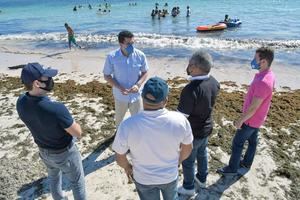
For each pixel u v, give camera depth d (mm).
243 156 5480
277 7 31781
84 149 6027
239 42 17344
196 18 27969
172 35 20656
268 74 4074
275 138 6145
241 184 4875
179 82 10383
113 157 5742
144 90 2775
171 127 2852
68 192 4770
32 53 16938
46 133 3424
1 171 5203
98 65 13406
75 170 3850
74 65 13617
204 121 3902
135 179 3164
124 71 5367
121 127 2900
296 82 10438
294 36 18531
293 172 5086
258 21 24344
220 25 21406
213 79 3799
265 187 4809
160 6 38812
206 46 16719
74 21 30422
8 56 16281
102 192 4848
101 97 8688
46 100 3305
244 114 4207
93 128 6812
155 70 12430
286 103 7832
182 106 3662
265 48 3971
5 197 4723
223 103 7891
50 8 46938
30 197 4738
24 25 29812
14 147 6148
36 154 5867
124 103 5613
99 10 37312
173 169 3086
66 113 3379
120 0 51656
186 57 14648
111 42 19172
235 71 11984
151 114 2807
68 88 9633
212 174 5109
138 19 29141
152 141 2857
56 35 22656
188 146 3090
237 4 35938
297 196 4621
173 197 3283
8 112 7812
